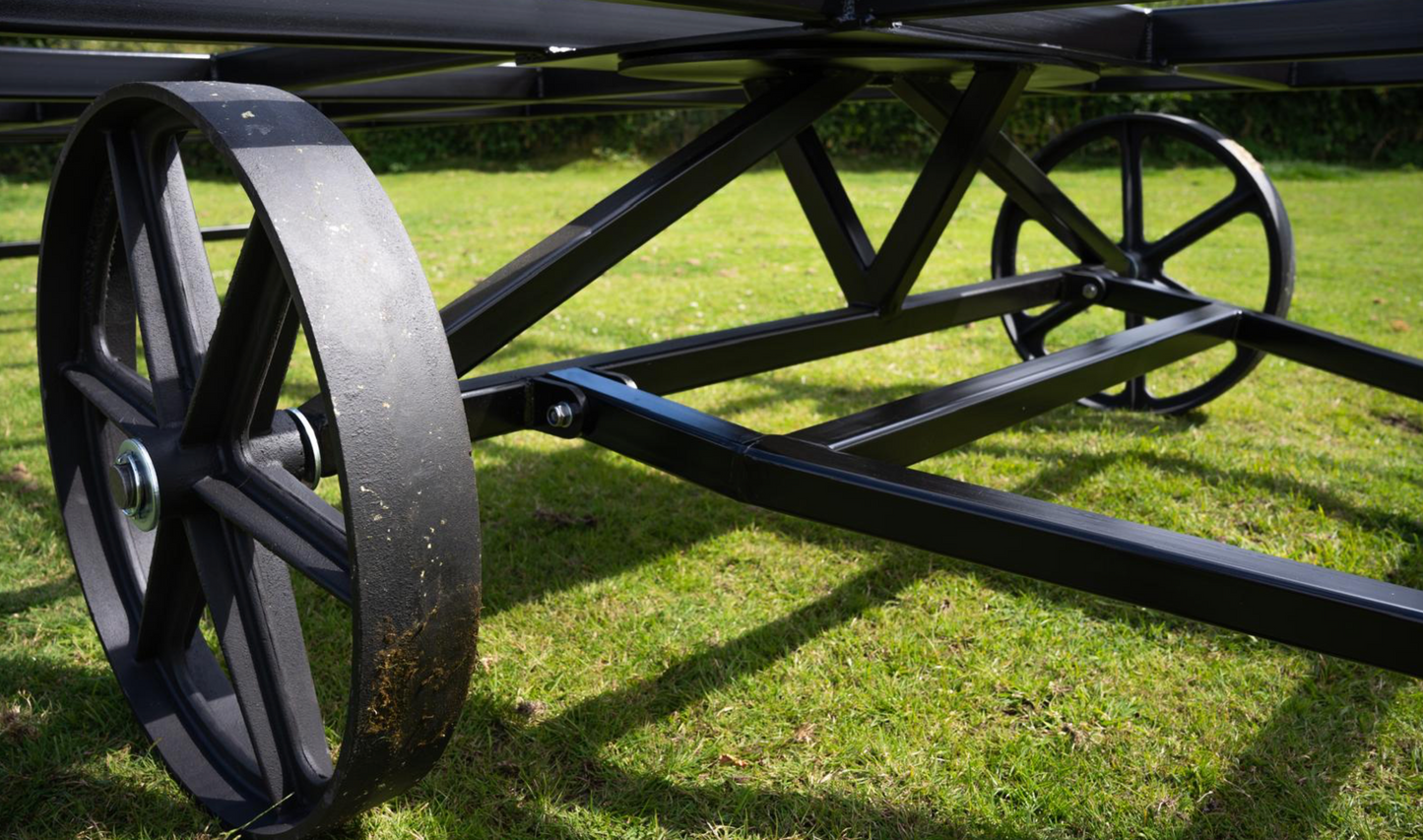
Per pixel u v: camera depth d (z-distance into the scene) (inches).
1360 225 329.4
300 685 54.5
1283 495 102.6
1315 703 68.4
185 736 62.7
